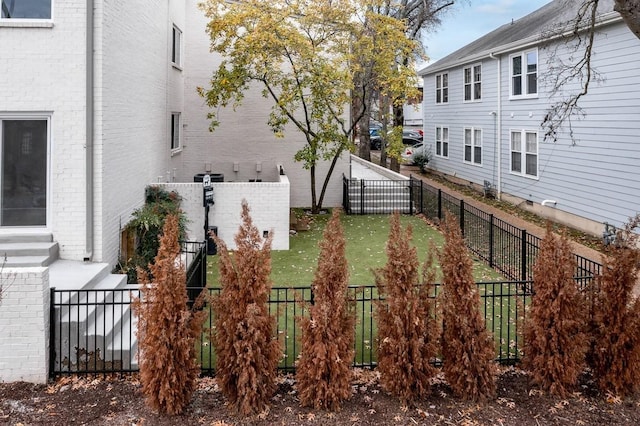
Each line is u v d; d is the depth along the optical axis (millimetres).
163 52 12586
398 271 4723
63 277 6848
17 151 7668
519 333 5352
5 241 7535
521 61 17109
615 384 4859
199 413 4582
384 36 14547
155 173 11859
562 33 12875
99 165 7844
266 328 4648
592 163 13500
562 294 4816
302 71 13406
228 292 4613
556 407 4695
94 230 7859
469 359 4754
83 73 7648
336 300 4609
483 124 20156
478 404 4727
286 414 4551
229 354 4566
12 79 7531
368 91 16703
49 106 7609
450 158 23859
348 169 17375
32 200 7738
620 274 4902
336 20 13914
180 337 4512
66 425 4355
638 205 11836
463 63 21531
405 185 17375
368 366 5602
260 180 16312
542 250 5047
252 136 16391
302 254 11289
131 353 5523
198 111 15992
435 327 4762
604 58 12844
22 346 5082
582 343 4812
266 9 13133
